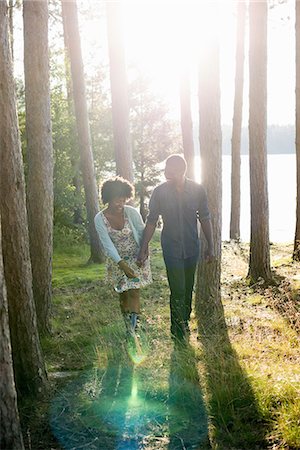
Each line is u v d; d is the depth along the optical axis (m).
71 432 4.15
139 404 4.50
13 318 4.79
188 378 4.84
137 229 6.08
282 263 12.95
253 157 10.75
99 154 28.48
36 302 7.00
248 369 4.89
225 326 6.75
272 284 10.34
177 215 6.09
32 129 7.25
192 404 4.43
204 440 3.96
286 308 7.29
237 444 3.89
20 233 4.81
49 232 7.21
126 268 5.80
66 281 12.10
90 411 4.43
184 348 5.55
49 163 7.33
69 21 15.16
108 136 30.27
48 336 6.90
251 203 10.73
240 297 8.92
